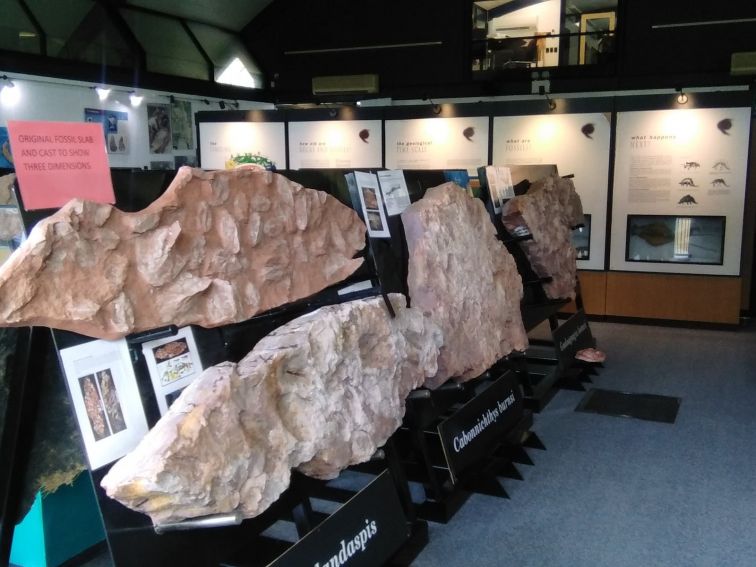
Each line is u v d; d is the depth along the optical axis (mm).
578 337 4680
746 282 6598
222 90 8852
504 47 8125
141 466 1460
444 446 2658
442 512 2760
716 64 7156
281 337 1947
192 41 8633
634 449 3496
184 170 1836
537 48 7957
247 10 9078
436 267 2783
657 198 6102
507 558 2506
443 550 2566
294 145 7180
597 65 7664
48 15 6762
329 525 1996
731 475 3166
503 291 3326
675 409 4074
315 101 9000
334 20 8922
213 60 8828
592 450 3496
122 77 7441
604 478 3164
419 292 2762
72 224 1527
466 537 2660
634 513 2826
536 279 4152
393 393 2330
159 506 1517
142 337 1703
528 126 6391
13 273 1421
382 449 2502
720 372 4820
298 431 1880
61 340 1550
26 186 1515
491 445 3000
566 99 6223
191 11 8578
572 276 4641
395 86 8750
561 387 4512
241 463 1630
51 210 1573
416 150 6805
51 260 1493
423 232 2789
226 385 1647
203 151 7492
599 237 6355
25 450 1802
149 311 1709
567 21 7762
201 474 1526
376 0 8633
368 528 2146
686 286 6133
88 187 1646
